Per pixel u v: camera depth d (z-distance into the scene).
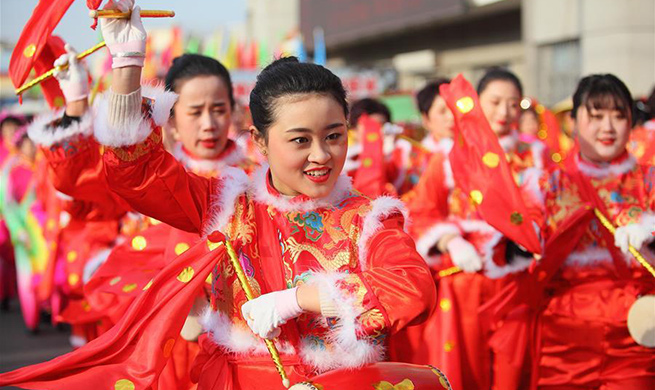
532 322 4.05
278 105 2.30
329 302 2.14
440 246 4.47
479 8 19.09
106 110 2.36
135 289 3.52
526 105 7.16
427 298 2.17
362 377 2.23
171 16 2.37
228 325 2.45
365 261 2.37
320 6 26.41
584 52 13.89
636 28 12.98
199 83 3.76
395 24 22.02
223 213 2.48
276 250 2.42
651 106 6.04
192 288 2.38
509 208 3.75
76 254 5.29
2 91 19.05
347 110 2.40
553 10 14.68
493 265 4.21
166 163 2.43
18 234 7.84
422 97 5.78
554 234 3.83
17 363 6.70
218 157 3.82
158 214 2.52
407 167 6.18
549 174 4.04
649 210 3.83
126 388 2.33
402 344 4.68
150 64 13.58
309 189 2.36
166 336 2.36
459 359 4.56
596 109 3.83
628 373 3.80
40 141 3.12
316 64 2.36
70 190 3.21
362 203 2.45
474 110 3.80
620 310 3.79
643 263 3.57
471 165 3.81
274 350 2.28
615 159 3.93
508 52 19.77
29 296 7.84
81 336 5.49
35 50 2.93
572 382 3.90
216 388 2.42
